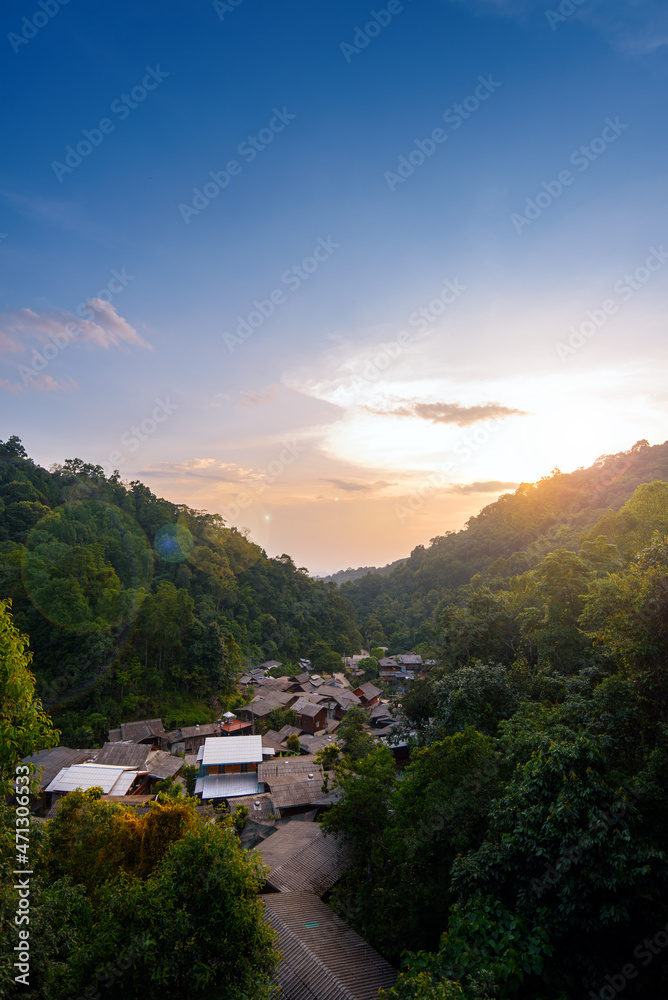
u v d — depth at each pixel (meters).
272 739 45.44
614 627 13.17
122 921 8.91
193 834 9.90
